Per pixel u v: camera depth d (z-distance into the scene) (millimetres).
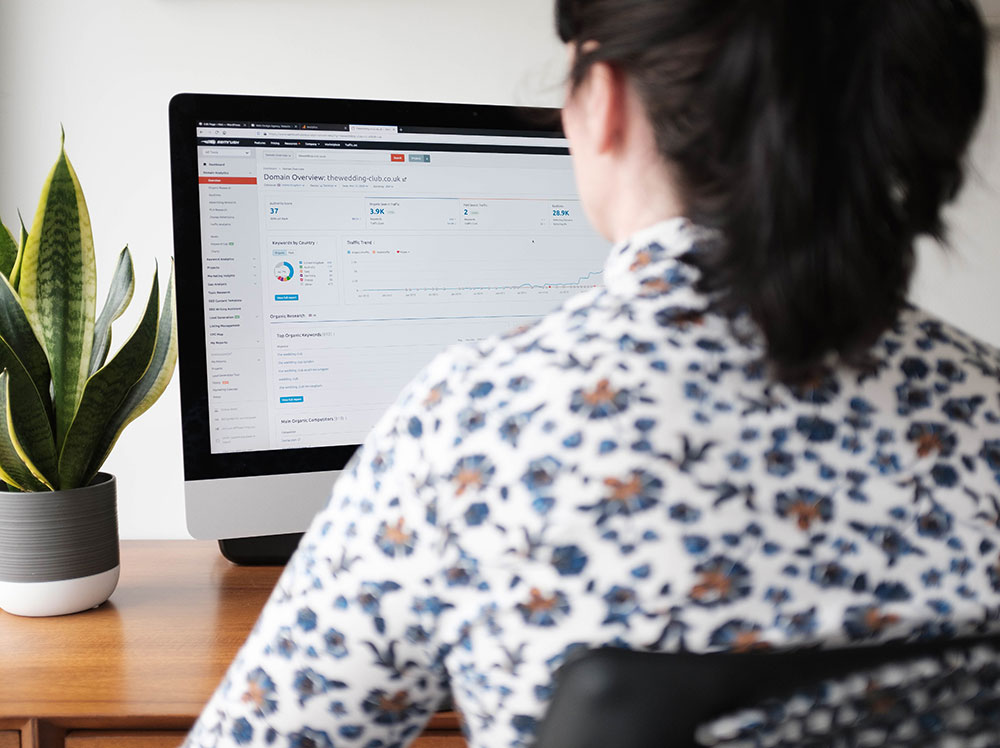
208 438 988
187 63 1403
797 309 351
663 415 365
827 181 354
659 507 358
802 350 358
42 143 1391
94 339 965
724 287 373
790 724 364
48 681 738
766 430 371
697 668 348
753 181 352
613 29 384
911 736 392
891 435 385
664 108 378
